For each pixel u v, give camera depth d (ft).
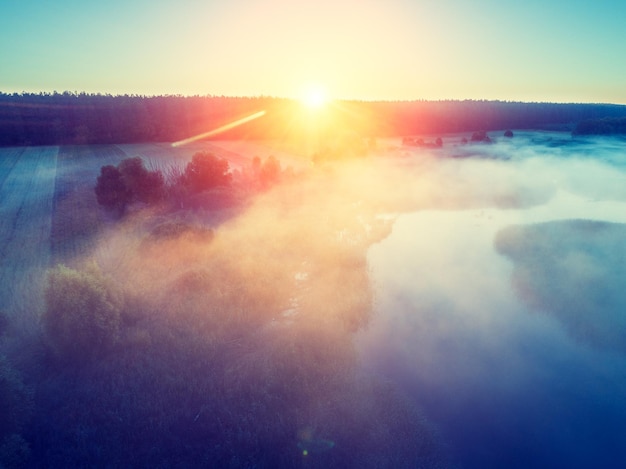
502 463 54.34
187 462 51.70
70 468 50.14
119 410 59.41
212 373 67.36
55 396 61.41
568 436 58.59
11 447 48.65
